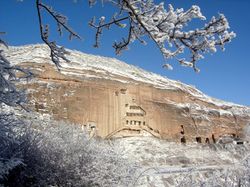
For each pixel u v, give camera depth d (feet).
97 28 18.95
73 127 43.98
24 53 207.72
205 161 183.21
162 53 16.80
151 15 16.55
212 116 261.85
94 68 222.28
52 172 34.81
